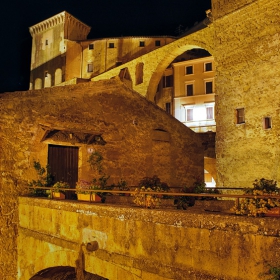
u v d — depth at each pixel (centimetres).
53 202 870
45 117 1242
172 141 1614
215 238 510
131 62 3381
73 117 1307
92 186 893
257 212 498
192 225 540
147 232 606
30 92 1305
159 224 589
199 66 3666
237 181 1811
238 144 1831
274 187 592
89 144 1339
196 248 532
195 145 1717
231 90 1909
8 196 1132
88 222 736
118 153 1416
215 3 2072
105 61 4725
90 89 1405
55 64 4953
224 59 1973
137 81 3350
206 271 516
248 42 1839
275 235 445
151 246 597
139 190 728
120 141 1428
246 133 1795
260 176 1702
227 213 544
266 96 1714
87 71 4850
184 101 3688
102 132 1378
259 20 1788
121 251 651
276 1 1702
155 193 640
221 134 1934
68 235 796
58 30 5000
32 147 1216
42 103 1247
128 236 639
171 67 3853
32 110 1221
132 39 4706
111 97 1426
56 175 1284
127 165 1437
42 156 1240
